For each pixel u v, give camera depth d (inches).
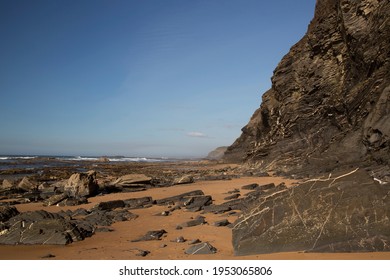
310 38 1288.1
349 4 1035.3
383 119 720.3
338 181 352.5
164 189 917.2
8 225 444.8
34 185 1026.1
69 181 852.6
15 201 784.9
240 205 546.3
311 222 319.3
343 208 319.9
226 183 952.3
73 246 363.3
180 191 840.3
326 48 1198.3
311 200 341.1
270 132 1518.2
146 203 658.2
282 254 291.7
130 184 941.8
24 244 373.7
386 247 276.5
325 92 1164.5
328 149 970.1
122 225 472.4
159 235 393.4
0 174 1663.4
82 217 542.3
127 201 677.9
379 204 310.7
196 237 381.7
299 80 1314.0
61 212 588.4
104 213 537.6
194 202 614.2
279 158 1250.0
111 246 358.0
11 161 3250.5
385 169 585.9
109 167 2434.8
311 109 1214.3
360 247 281.4
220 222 436.1
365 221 303.3
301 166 1061.8
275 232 321.4
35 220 462.3
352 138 858.8
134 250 334.6
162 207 611.8
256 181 936.3
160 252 326.3
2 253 337.1
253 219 351.3
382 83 815.1
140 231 428.8
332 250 284.8
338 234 300.4
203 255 311.3
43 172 1688.0
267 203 363.6
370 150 739.4
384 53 842.2
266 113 1697.8
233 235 351.3
